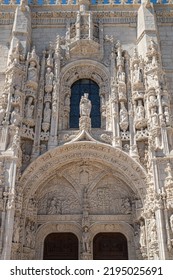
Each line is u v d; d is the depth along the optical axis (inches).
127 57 903.7
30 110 808.3
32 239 730.8
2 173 697.6
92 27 932.0
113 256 740.7
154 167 712.4
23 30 904.3
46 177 785.6
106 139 787.4
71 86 906.1
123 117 810.2
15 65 832.9
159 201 675.4
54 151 767.1
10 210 659.4
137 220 734.5
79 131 799.1
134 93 834.2
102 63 896.9
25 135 780.0
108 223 754.8
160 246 642.8
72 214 764.0
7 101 792.3
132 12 968.3
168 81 874.8
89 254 719.7
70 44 906.1
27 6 948.6
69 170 809.5
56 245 757.3
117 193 790.5
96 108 875.4
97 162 800.3
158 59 858.1
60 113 836.6
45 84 858.8
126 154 760.3
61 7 978.1
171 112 822.5
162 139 740.7
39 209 774.5
